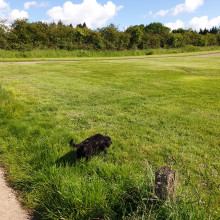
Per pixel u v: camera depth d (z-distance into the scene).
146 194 2.48
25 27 31.12
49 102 7.56
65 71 15.85
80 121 5.84
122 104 7.55
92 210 2.42
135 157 4.01
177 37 48.22
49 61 23.77
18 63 20.53
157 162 3.81
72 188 2.64
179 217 2.06
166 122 5.91
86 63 21.88
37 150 3.89
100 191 2.58
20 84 10.38
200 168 3.63
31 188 3.00
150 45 45.59
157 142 4.68
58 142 4.34
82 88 10.04
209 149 4.43
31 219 2.50
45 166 3.29
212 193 2.94
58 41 34.59
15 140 4.35
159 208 2.17
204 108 7.25
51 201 2.66
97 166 3.48
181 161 3.88
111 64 21.31
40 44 32.94
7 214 2.55
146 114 6.55
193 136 5.05
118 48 40.84
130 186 2.64
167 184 2.19
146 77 13.81
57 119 5.88
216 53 41.44
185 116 6.39
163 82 12.09
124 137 4.92
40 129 4.94
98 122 5.82
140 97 8.59
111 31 39.16
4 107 6.41
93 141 3.79
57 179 2.88
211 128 5.50
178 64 22.03
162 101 8.05
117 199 2.58
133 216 2.16
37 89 9.47
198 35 52.81
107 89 9.99
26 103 7.32
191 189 2.98
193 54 38.09
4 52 26.41
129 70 17.05
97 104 7.55
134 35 41.91
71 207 2.46
